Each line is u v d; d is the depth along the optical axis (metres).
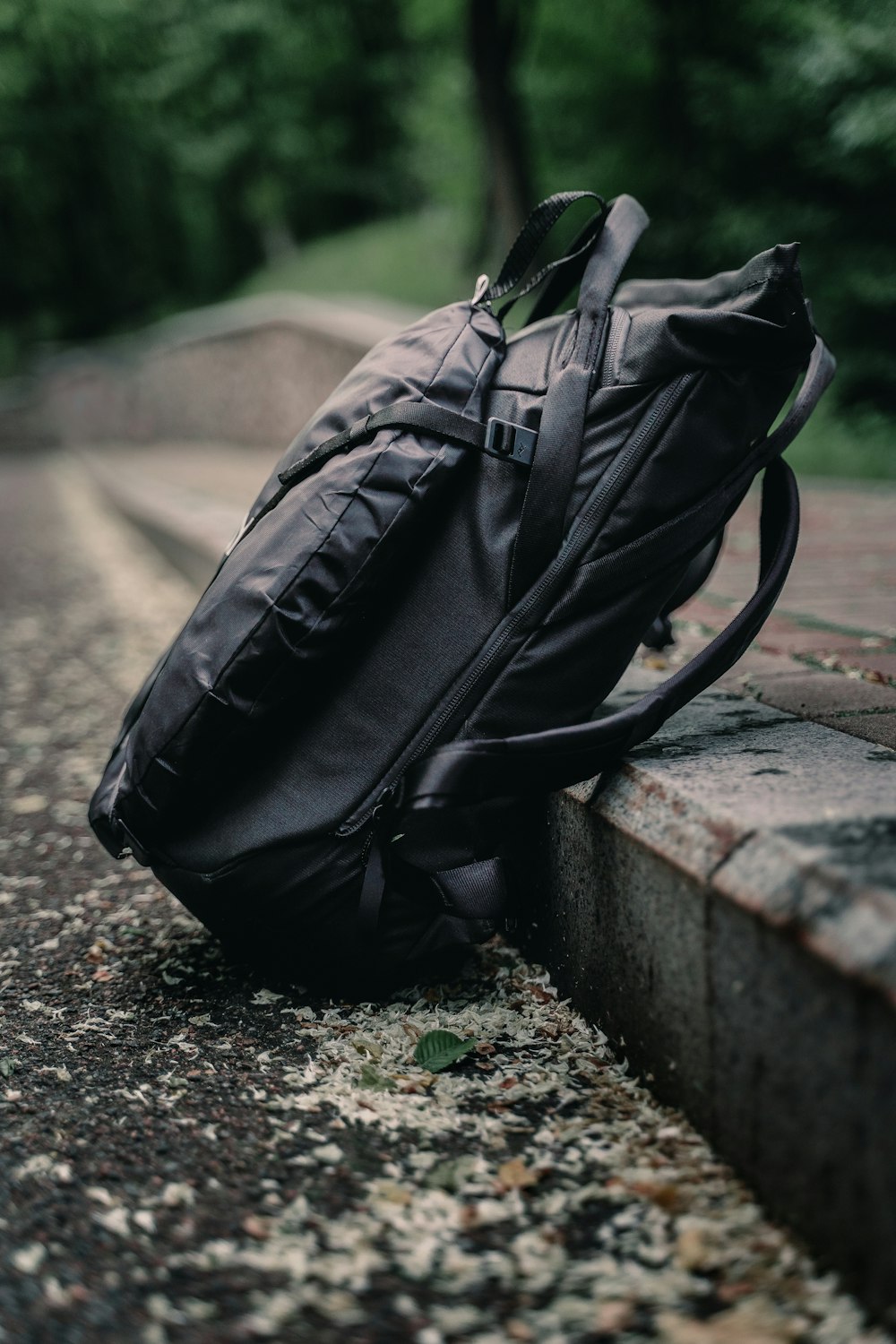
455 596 1.49
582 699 1.52
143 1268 1.12
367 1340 1.01
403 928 1.59
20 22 15.56
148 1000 1.72
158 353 18.36
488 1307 1.05
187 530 5.38
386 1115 1.37
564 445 1.43
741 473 1.52
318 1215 1.19
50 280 25.88
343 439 1.50
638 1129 1.30
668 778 1.40
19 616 5.41
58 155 21.02
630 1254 1.11
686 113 10.35
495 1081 1.44
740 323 1.42
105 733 3.36
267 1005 1.68
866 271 9.20
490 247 11.32
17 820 2.63
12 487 15.22
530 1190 1.21
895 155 8.57
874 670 2.24
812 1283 1.04
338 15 16.73
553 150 11.02
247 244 24.22
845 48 8.14
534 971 1.73
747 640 1.54
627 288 1.80
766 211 9.59
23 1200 1.23
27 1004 1.72
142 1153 1.31
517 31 8.54
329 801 1.51
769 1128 1.12
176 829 1.59
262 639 1.45
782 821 1.19
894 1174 0.94
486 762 1.35
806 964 1.03
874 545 4.07
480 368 1.52
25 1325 1.04
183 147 20.16
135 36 16.45
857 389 9.56
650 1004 1.36
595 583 1.46
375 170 21.06
